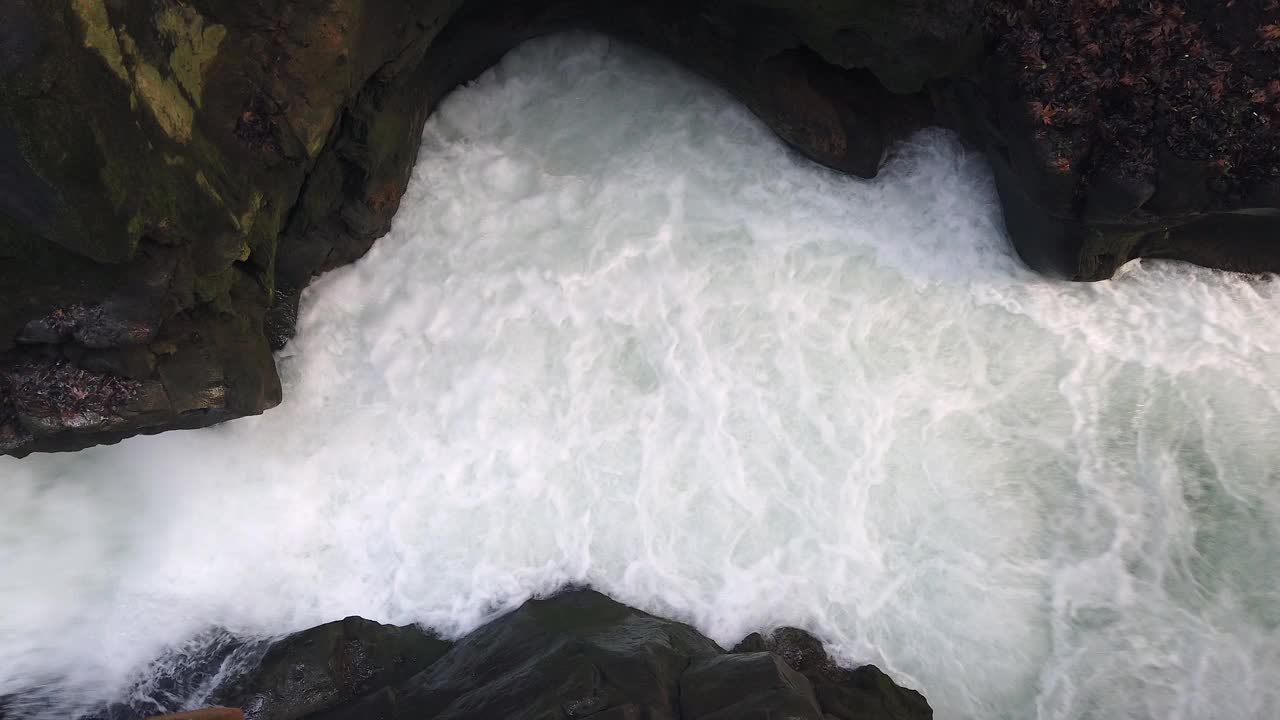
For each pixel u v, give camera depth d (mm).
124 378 10312
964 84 13586
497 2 13773
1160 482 13586
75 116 8719
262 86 10430
